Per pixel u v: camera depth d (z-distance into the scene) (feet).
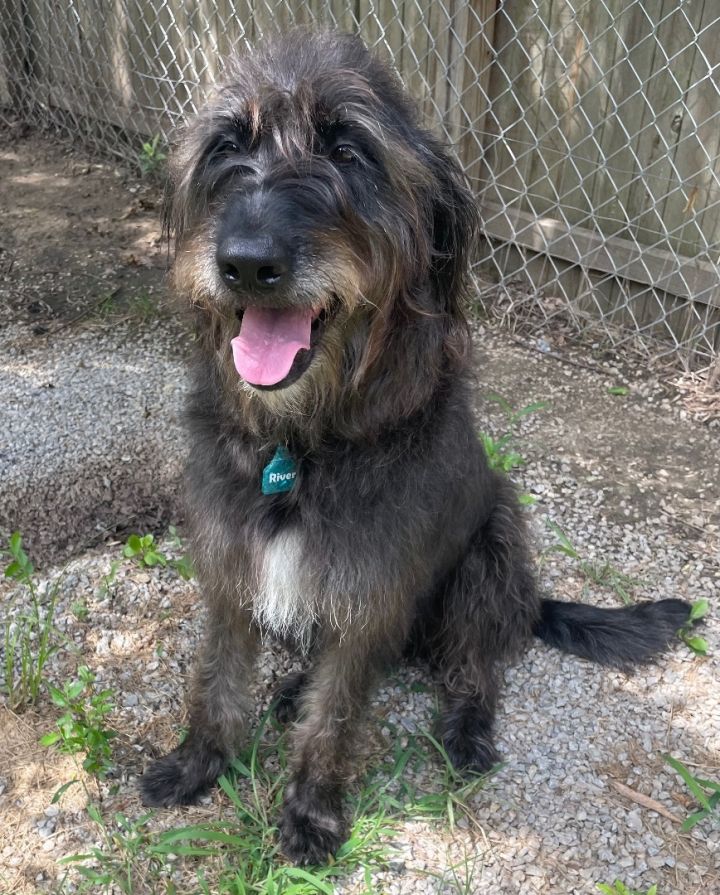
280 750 2.35
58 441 3.32
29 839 2.10
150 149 5.16
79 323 4.10
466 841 2.13
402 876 2.05
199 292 1.79
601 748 2.38
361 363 1.84
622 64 3.69
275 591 2.02
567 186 4.07
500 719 2.47
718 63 3.44
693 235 3.79
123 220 4.97
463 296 2.01
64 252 4.65
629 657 2.58
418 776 2.31
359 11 4.31
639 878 2.06
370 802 2.20
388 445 1.94
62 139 5.91
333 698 2.14
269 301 1.68
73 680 2.48
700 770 2.32
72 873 2.03
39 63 5.89
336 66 1.81
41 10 5.65
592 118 3.86
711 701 2.52
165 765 2.25
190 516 2.12
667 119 3.66
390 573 1.98
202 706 2.24
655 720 2.46
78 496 3.08
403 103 1.91
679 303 3.93
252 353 1.74
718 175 3.63
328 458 1.92
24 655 2.43
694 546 3.06
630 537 3.09
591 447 3.48
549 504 3.20
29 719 2.38
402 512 1.95
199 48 4.99
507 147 4.05
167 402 3.56
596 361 3.97
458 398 2.10
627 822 2.19
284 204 1.67
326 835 2.11
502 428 3.56
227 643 2.20
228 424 1.98
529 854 2.10
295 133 1.75
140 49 5.23
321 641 2.18
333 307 1.80
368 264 1.79
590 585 2.92
